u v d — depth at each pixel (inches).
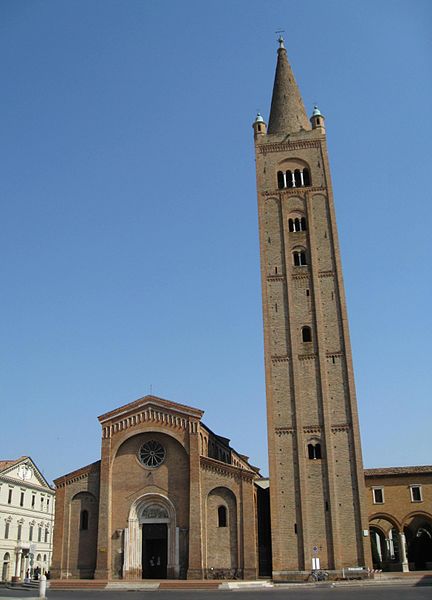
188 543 2930.6
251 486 2967.5
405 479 3334.2
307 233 3368.6
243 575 2842.0
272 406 3043.8
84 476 3149.6
